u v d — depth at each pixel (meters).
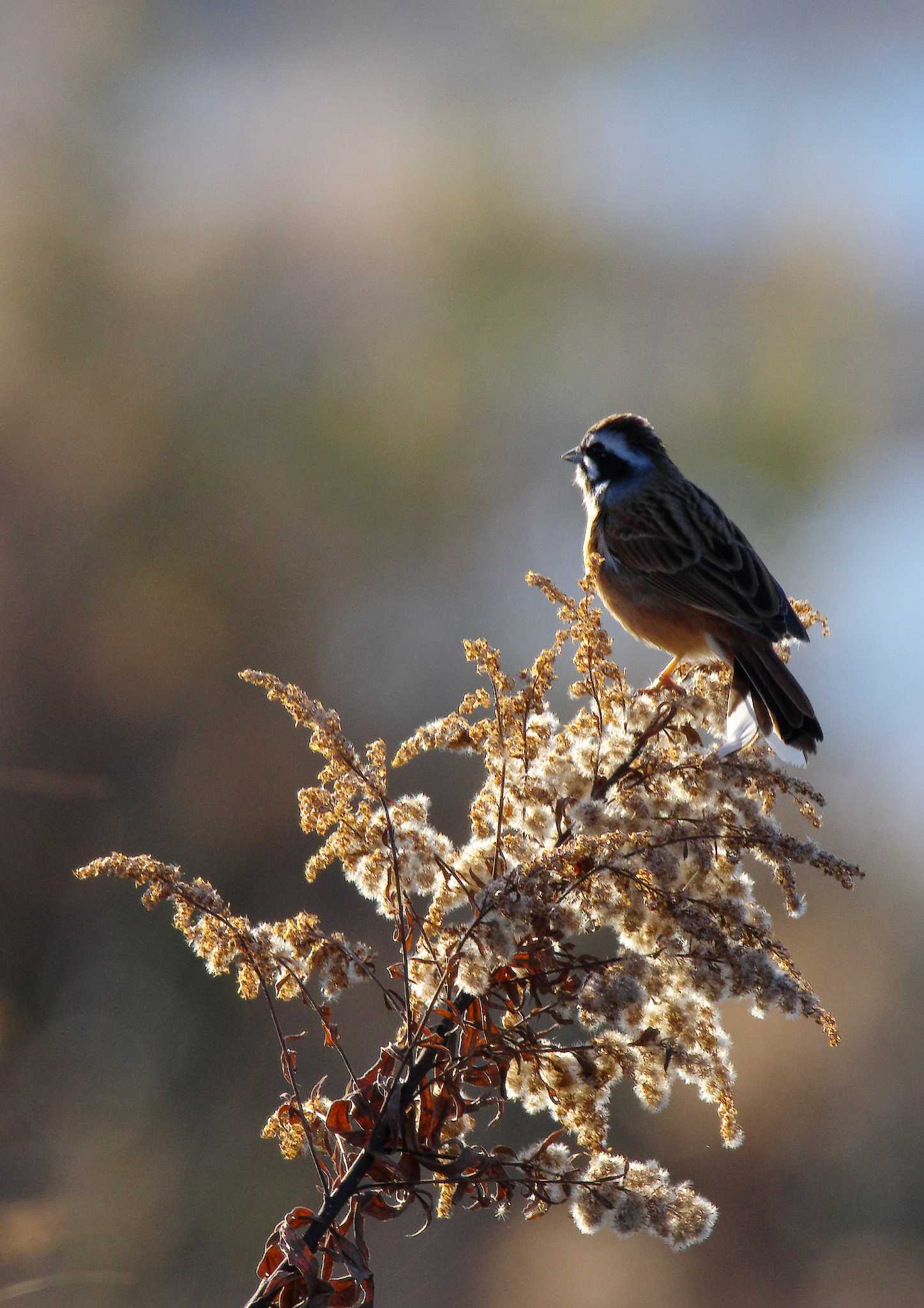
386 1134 3.71
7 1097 11.41
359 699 16.08
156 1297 10.19
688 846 4.17
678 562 8.01
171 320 18.17
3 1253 9.11
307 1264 3.54
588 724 4.52
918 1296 11.27
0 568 15.21
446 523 17.67
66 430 16.48
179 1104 11.72
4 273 17.45
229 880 13.77
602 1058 3.90
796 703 6.45
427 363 18.91
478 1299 10.99
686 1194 3.78
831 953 13.52
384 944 13.09
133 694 14.88
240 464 17.00
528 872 3.84
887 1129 12.26
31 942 12.96
